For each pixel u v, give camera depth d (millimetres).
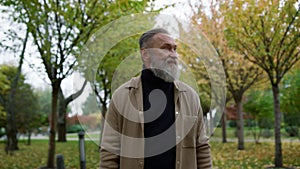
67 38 6648
